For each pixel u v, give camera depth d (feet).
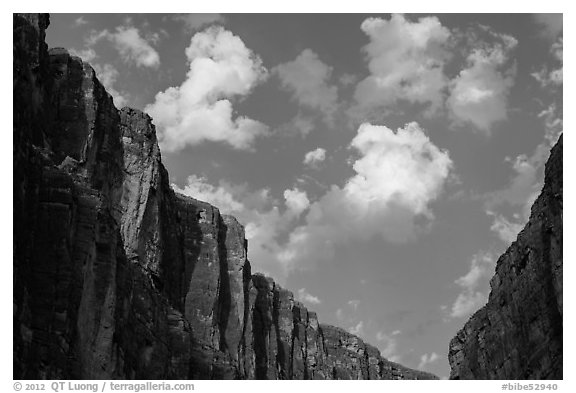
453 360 364.58
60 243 200.44
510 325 286.25
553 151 248.11
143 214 339.57
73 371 197.57
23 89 211.41
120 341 227.40
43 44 268.21
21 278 185.57
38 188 202.39
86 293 209.26
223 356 323.57
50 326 192.85
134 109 359.46
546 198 256.93
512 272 289.53
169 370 277.85
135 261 309.63
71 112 301.84
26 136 200.23
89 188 224.33
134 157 345.10
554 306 248.52
